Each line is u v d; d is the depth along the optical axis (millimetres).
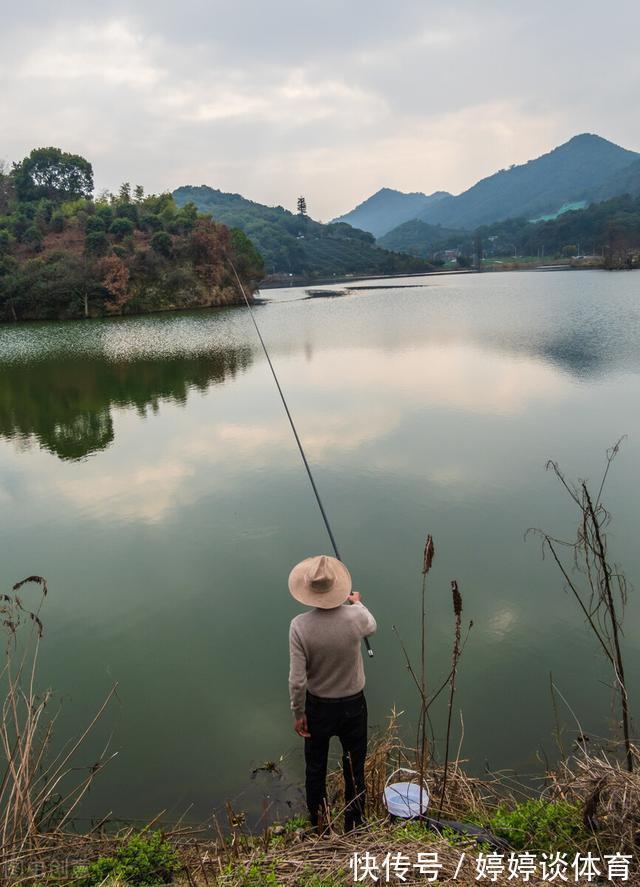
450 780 3359
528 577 6020
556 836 2602
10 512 8797
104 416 14969
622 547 6434
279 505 8367
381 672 4719
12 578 6727
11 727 4270
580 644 4930
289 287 115000
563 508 7586
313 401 15125
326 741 2900
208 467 10383
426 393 15148
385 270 156250
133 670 4945
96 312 57938
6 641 5445
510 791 3416
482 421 12117
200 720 4309
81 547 7453
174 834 3209
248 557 6902
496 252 199125
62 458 11492
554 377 16031
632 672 4531
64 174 92125
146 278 61625
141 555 7129
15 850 2789
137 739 4133
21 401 17562
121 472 10398
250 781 3727
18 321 57562
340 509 8062
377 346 24750
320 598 2775
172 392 17578
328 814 2945
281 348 25906
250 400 15836
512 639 5039
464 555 6543
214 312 54969
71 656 5184
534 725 4031
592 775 2719
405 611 5551
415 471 9352
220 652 5156
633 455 9430
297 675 2771
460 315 36250
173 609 5879
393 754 3781
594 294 45406
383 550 6781
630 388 14125
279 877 2451
